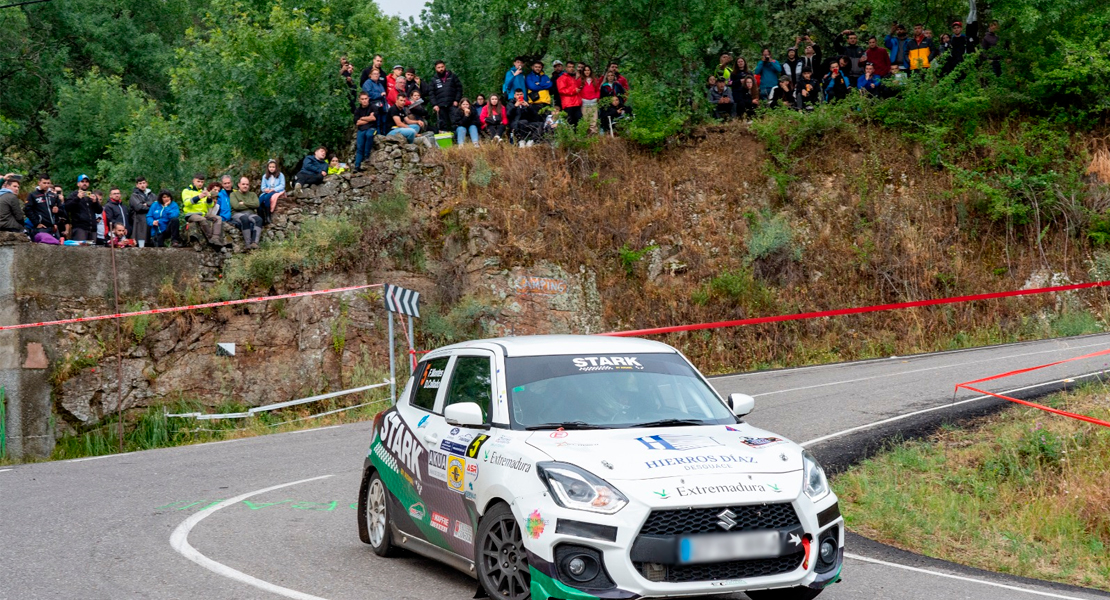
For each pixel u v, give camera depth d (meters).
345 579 6.64
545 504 5.23
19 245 17.55
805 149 25.56
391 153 22.52
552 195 23.66
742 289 23.05
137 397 18.67
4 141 35.53
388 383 18.38
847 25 33.12
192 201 20.62
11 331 17.34
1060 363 15.46
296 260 20.56
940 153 25.00
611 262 23.38
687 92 28.27
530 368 6.44
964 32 26.81
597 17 29.33
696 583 5.01
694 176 25.09
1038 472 10.11
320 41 25.09
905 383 15.47
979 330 22.44
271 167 22.02
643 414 6.17
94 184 32.84
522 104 24.48
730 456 5.45
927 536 8.40
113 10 40.47
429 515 6.60
